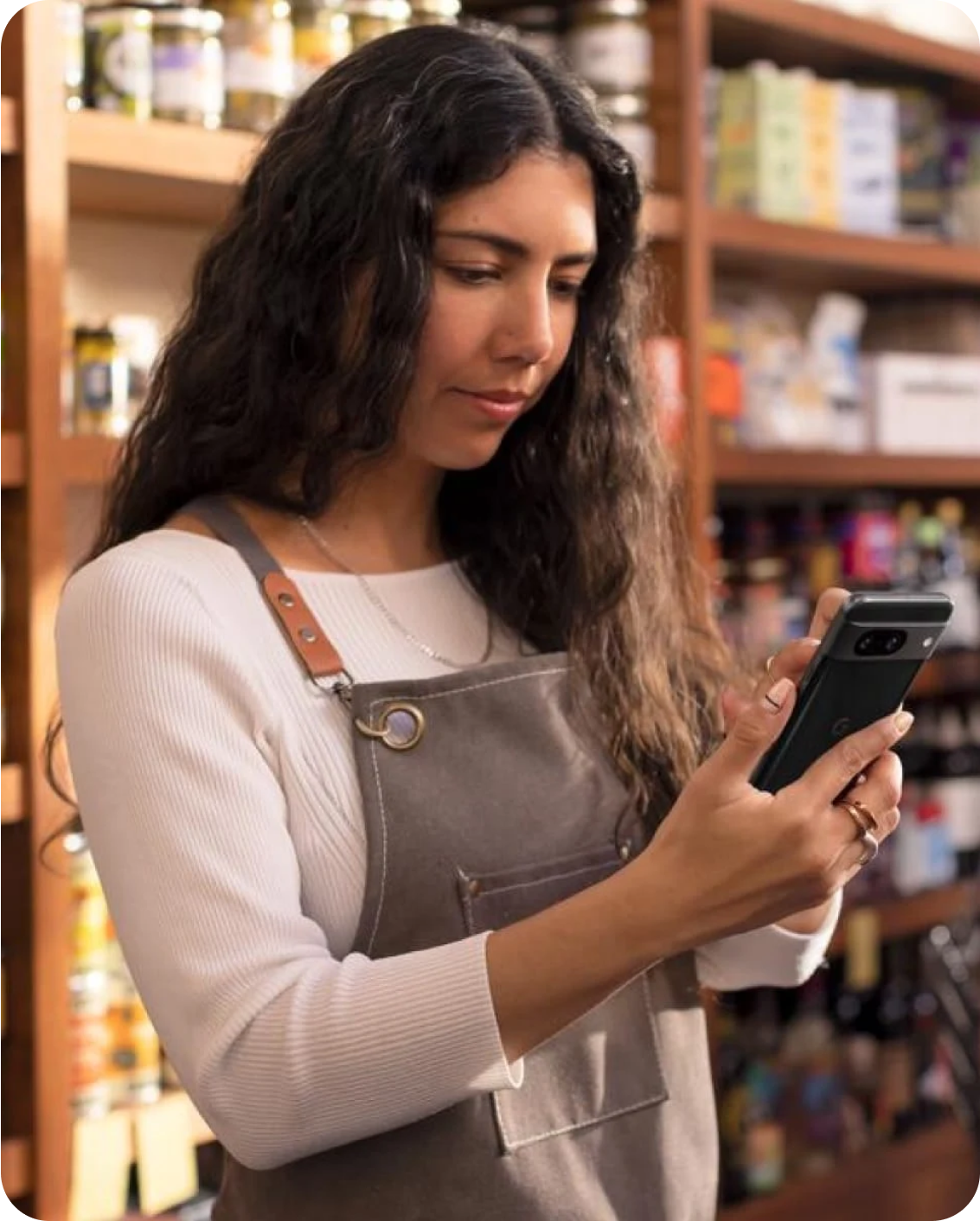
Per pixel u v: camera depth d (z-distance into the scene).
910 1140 3.78
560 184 1.49
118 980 2.42
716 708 1.79
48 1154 2.29
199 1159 2.69
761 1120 3.46
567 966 1.30
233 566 1.50
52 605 2.28
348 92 1.50
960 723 3.95
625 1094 1.55
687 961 1.64
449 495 1.70
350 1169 1.45
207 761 1.37
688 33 3.06
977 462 3.82
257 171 1.59
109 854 1.39
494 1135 1.47
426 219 1.46
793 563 3.70
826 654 1.35
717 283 3.74
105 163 2.33
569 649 1.67
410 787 1.48
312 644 1.48
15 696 2.28
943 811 3.81
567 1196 1.49
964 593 3.98
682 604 1.85
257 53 2.49
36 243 2.25
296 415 1.55
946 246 3.71
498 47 1.52
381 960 1.35
